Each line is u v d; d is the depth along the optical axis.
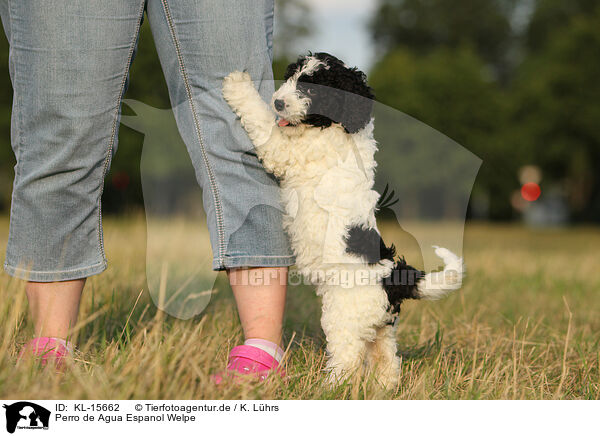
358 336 3.55
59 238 3.23
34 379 2.73
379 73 31.45
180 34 3.29
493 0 48.84
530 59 39.56
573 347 4.39
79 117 3.12
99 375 2.74
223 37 3.26
